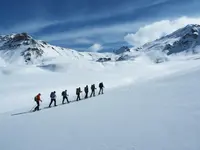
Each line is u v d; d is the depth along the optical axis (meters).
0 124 17.56
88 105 19.89
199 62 112.88
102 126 12.14
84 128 12.38
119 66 134.75
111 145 9.52
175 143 8.66
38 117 18.16
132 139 9.70
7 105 45.62
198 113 10.95
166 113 12.05
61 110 19.81
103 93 29.06
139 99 17.81
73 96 33.91
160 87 21.47
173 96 15.83
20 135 13.42
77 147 9.98
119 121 12.44
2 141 12.79
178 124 10.18
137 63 156.88
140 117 12.41
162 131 9.86
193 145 8.26
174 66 114.69
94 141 10.27
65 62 135.00
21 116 20.20
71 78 85.94
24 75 93.56
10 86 70.81
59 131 12.73
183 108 12.23
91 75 94.94
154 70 110.31
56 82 77.44
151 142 9.09
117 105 17.19
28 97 54.22
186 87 18.08
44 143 11.24
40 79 84.06
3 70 101.38
